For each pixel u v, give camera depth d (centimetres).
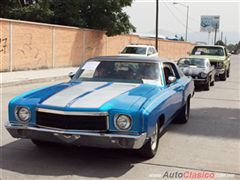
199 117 992
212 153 654
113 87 631
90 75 701
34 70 2241
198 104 1232
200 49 2180
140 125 522
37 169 546
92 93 587
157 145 624
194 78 1598
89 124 525
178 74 847
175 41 5316
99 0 2972
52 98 566
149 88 639
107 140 516
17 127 552
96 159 597
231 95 1497
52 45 2439
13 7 2883
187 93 863
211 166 584
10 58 2056
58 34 2498
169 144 704
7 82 1560
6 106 1056
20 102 561
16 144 667
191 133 800
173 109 718
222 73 2069
